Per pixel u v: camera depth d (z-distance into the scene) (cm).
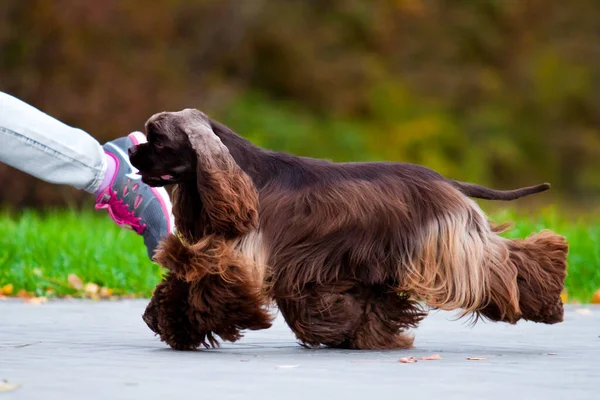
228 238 885
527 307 907
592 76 5697
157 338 1009
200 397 647
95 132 3797
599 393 677
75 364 801
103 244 1752
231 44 4459
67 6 3816
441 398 655
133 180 1075
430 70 5169
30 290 1522
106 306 1374
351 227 898
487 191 969
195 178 902
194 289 884
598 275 1617
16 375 732
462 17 5400
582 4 5762
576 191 5519
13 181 3653
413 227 901
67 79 3828
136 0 3922
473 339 1038
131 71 3875
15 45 3847
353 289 923
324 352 910
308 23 4934
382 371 772
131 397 643
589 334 1085
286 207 897
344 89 4831
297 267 895
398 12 5150
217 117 4209
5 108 1057
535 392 680
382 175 918
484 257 896
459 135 5050
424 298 892
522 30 5625
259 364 812
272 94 4794
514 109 5488
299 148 4544
